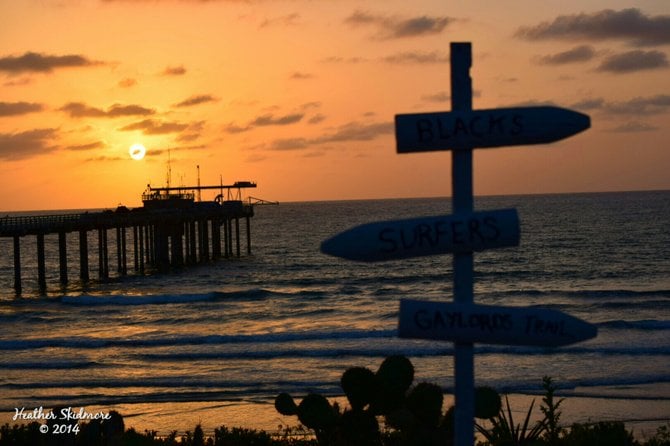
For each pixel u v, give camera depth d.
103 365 35.50
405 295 65.12
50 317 53.84
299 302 61.22
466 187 5.73
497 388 27.88
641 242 114.38
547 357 33.59
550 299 59.31
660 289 65.00
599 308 53.78
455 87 5.72
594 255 97.69
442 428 10.15
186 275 81.38
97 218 71.56
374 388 10.48
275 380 31.28
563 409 24.47
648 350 34.56
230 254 101.56
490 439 11.98
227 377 32.12
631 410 24.22
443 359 34.09
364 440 10.66
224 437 14.34
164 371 33.84
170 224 86.31
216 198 107.06
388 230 5.64
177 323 50.94
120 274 79.94
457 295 5.76
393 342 39.06
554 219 178.62
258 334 42.44
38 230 63.56
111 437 12.18
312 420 11.00
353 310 55.69
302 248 122.19
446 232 5.65
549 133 5.60
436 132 5.64
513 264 88.81
